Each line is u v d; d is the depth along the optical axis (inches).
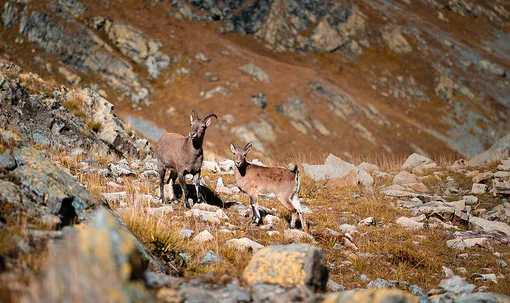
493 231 1121.4
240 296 454.9
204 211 970.1
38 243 482.6
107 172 1195.3
